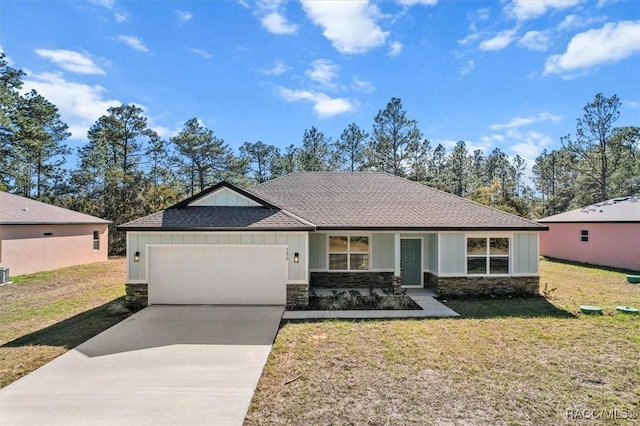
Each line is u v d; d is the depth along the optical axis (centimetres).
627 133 3366
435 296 1323
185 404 540
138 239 1171
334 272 1495
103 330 915
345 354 745
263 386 602
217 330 908
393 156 4003
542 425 489
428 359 718
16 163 3416
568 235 2498
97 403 542
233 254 1181
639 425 491
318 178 1808
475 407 535
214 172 4634
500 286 1341
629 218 2056
